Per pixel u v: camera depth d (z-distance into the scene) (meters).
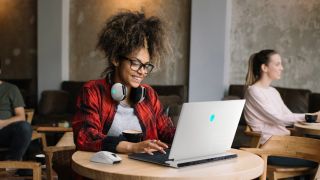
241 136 5.30
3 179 3.21
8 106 4.52
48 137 5.66
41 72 7.20
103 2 7.14
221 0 6.32
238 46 6.56
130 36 2.19
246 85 4.11
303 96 5.82
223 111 1.92
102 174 1.74
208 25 6.39
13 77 7.61
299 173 3.07
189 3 6.75
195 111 1.79
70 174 2.75
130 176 1.68
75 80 7.34
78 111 2.23
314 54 6.23
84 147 2.11
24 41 7.53
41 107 6.44
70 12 7.30
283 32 6.36
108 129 2.24
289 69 6.36
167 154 1.98
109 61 2.28
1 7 7.58
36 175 2.33
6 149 4.31
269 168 3.06
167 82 6.91
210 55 6.39
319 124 3.61
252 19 6.49
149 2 6.92
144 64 2.22
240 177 1.75
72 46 7.32
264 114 3.84
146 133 2.32
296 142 2.66
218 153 2.01
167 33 2.41
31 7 7.48
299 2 6.27
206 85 6.43
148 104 2.38
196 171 1.74
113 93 2.20
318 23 6.19
